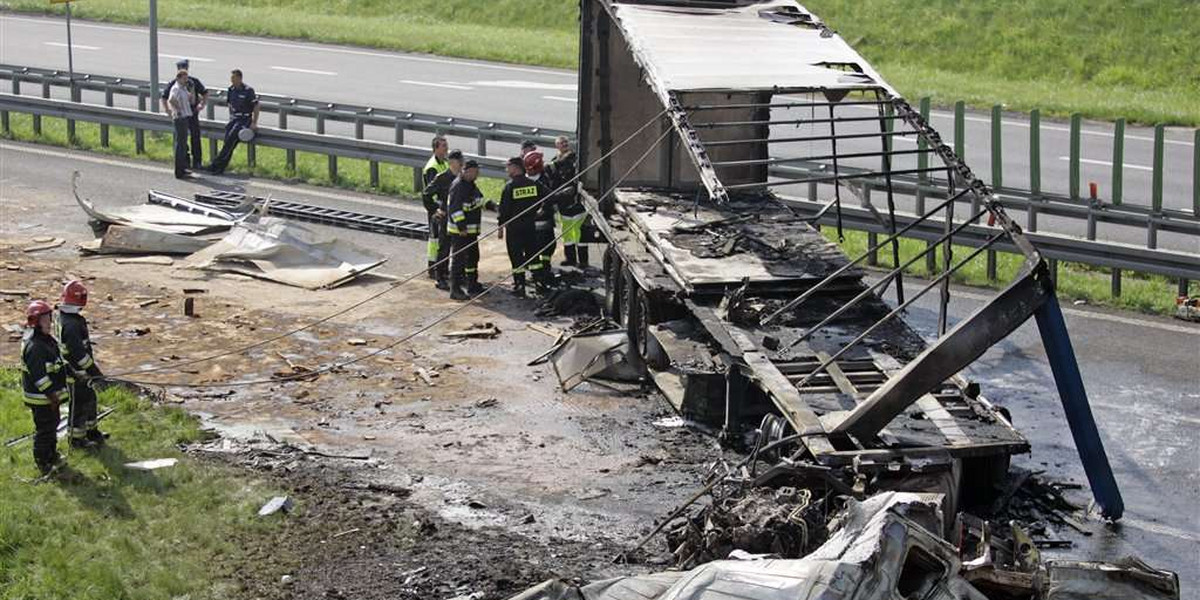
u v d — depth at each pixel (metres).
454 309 31.52
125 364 27.62
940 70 60.97
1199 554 20.05
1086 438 20.66
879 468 19.41
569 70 62.94
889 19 65.75
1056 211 32.94
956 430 20.66
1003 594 16.05
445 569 19.22
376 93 56.78
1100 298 32.06
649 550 19.89
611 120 31.94
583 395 26.33
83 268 34.03
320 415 25.31
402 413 25.44
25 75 49.69
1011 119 52.09
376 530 20.44
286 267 33.62
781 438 21.27
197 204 37.88
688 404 24.75
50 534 19.77
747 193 31.73
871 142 44.88
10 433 23.66
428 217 35.66
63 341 22.66
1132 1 62.56
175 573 18.81
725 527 18.27
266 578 18.88
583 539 20.31
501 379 27.20
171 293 32.22
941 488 19.47
